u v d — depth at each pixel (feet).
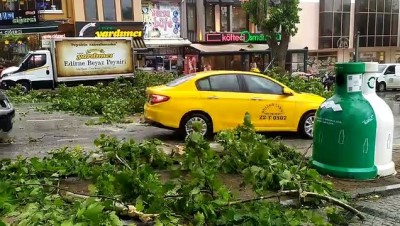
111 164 20.90
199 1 113.60
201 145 17.87
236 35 118.83
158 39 107.76
